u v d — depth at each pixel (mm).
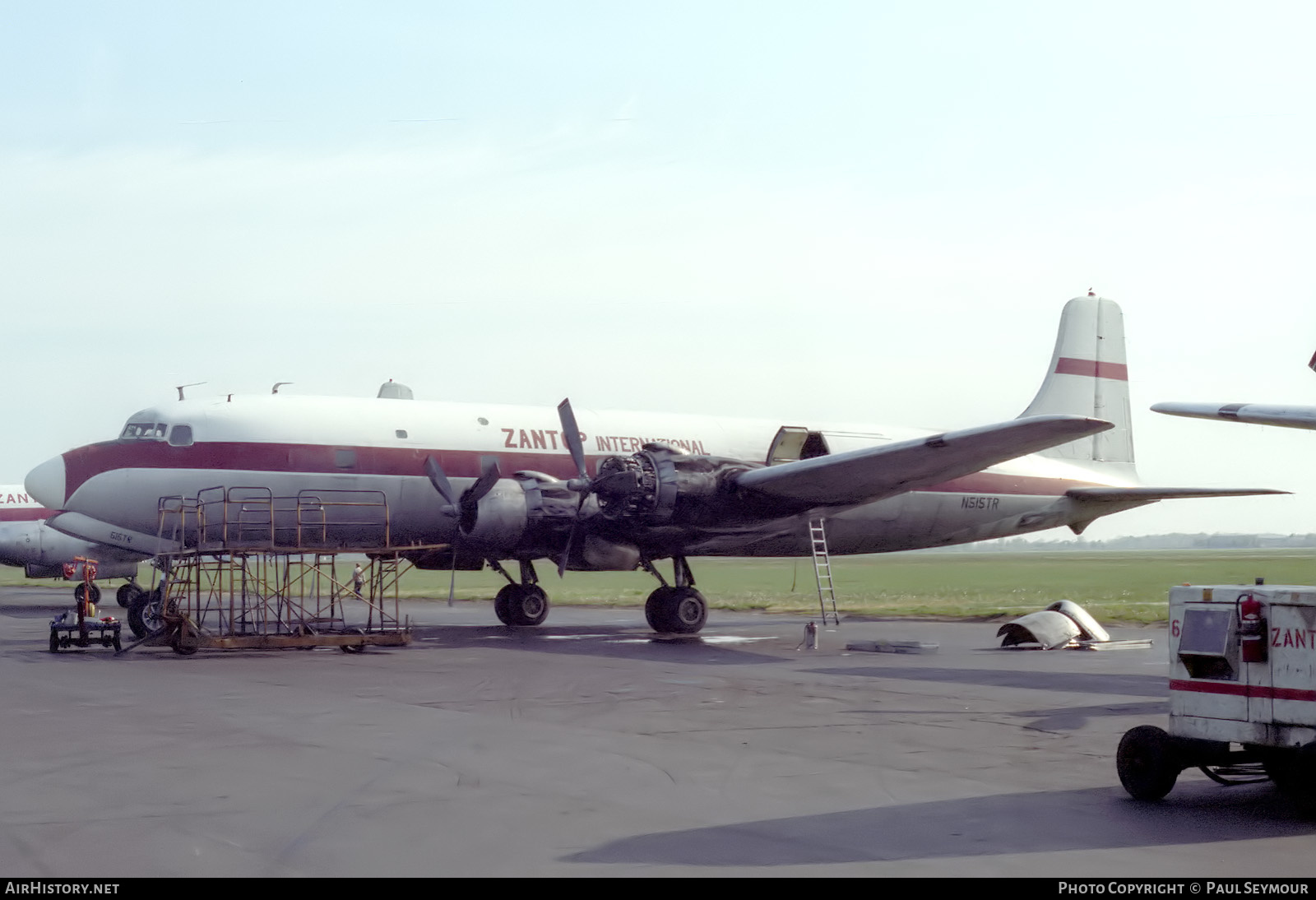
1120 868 6352
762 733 10922
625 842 6887
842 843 6879
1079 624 21469
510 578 25984
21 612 33438
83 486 22328
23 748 9938
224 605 32625
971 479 28625
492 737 10570
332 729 11023
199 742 10250
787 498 22109
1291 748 7461
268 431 23156
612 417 26453
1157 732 7965
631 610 34281
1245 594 7773
